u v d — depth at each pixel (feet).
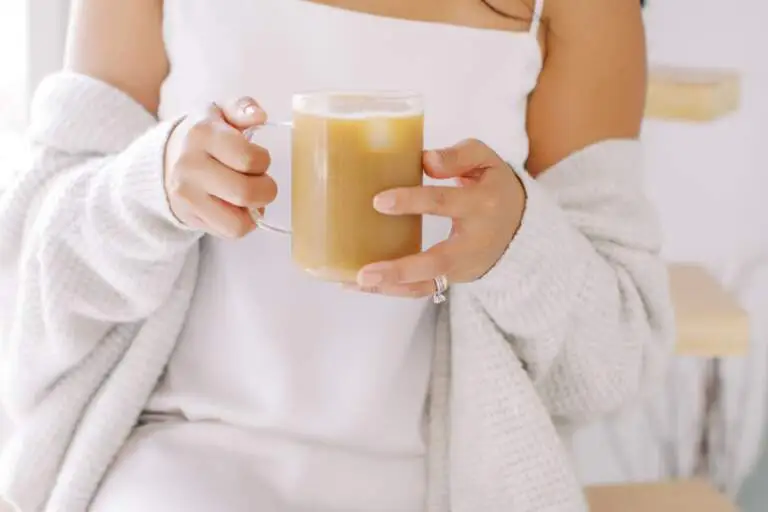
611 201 3.69
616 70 3.74
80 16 3.77
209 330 3.67
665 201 5.01
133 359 3.64
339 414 3.60
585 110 3.74
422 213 3.02
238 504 3.47
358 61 3.62
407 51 3.64
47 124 3.65
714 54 4.82
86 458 3.60
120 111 3.66
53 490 3.64
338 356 3.61
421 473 3.63
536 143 3.81
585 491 4.57
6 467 3.66
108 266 3.44
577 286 3.47
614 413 3.89
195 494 3.47
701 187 4.98
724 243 5.04
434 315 3.70
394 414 3.63
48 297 3.48
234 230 3.13
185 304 3.66
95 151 3.66
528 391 3.56
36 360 3.61
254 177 3.10
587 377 3.66
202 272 3.68
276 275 3.60
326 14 3.62
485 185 3.12
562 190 3.70
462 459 3.59
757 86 4.83
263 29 3.63
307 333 3.60
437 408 3.67
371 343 3.59
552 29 3.74
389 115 2.96
